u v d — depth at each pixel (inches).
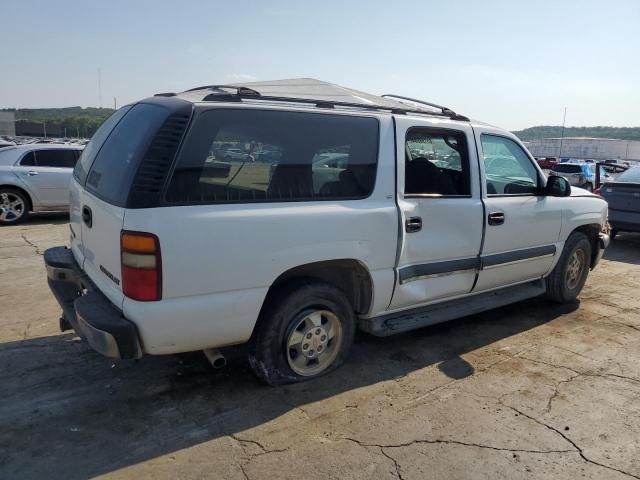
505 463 113.2
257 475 106.5
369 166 145.7
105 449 113.7
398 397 140.3
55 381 143.5
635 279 278.5
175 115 118.0
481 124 182.7
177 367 153.3
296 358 142.5
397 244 150.3
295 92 162.1
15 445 114.1
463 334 189.0
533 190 198.5
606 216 237.3
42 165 418.0
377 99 178.1
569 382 152.5
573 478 109.0
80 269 148.3
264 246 125.0
